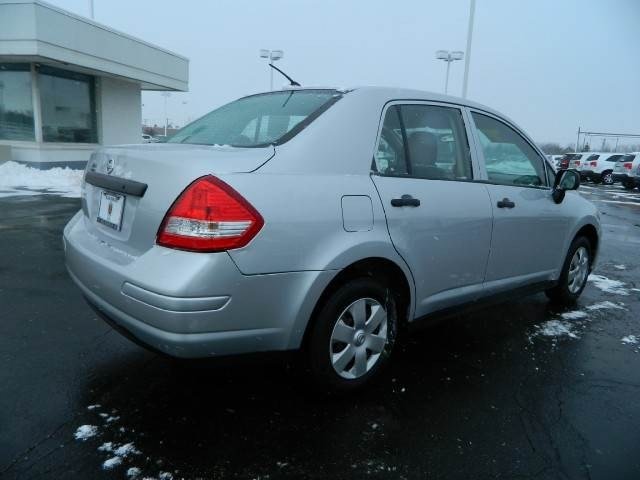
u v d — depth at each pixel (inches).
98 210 112.7
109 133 725.9
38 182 522.6
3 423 98.3
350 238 103.1
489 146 146.3
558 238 168.6
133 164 101.0
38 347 132.8
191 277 85.8
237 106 138.5
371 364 115.6
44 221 312.8
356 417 106.1
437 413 109.3
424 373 128.2
